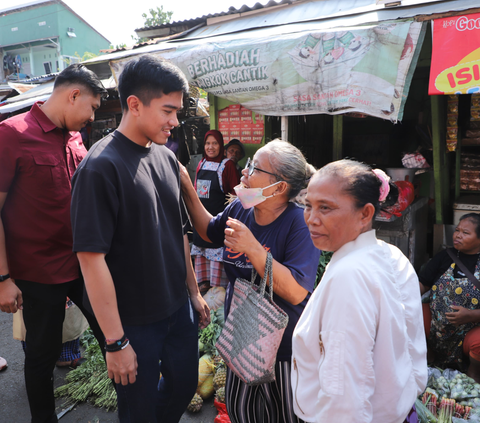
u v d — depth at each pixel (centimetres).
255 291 157
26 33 2128
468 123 468
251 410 167
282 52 320
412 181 403
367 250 114
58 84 221
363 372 100
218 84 362
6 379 297
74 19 2150
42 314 221
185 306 194
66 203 226
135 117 159
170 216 179
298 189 166
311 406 117
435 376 262
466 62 265
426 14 277
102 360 292
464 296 272
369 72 290
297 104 326
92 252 145
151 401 168
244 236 147
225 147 468
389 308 106
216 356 283
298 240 160
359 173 112
